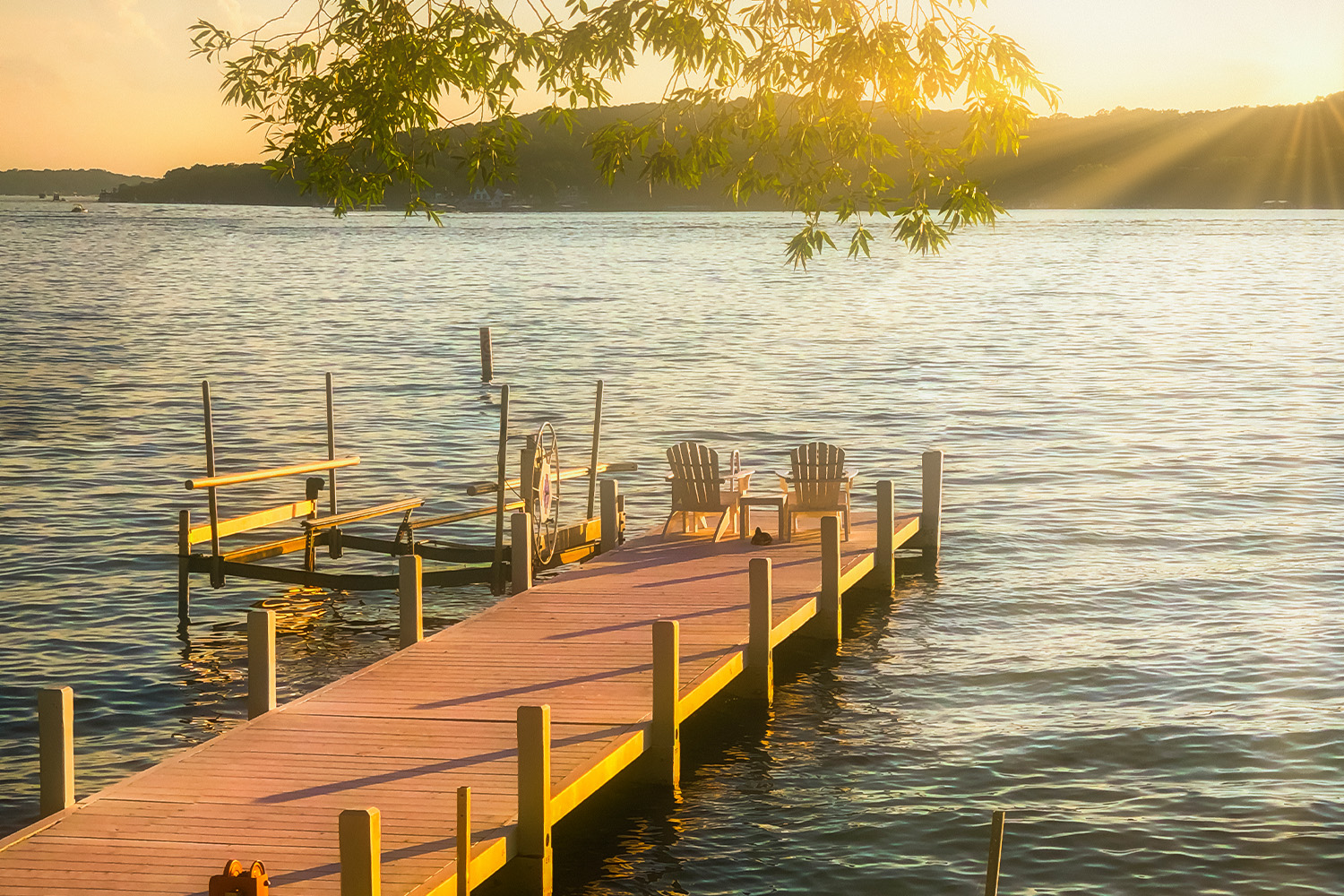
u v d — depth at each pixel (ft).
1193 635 50.88
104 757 39.55
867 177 39.86
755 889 31.71
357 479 82.28
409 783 31.35
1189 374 128.06
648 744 35.99
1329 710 42.70
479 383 125.18
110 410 106.93
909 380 125.08
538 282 271.69
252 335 167.84
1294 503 73.56
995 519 70.90
